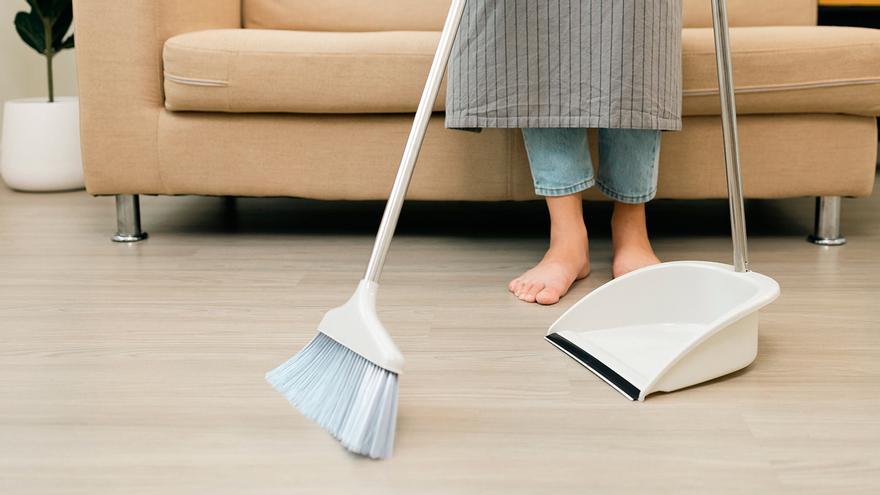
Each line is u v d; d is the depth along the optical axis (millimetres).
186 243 1735
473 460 794
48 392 955
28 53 2863
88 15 1644
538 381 987
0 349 1094
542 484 746
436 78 908
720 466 775
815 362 1040
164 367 1031
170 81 1630
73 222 1944
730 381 983
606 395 946
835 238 1680
